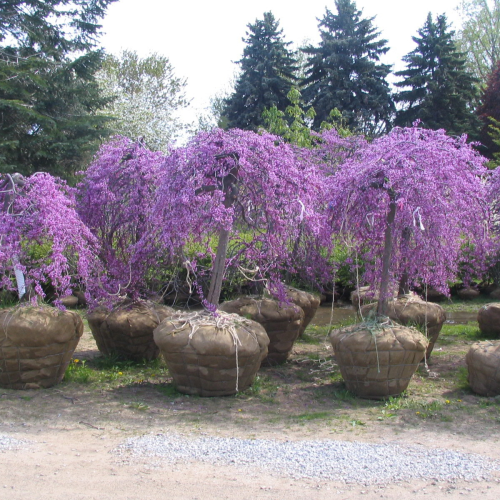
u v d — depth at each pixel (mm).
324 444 3742
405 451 3625
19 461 3430
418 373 5859
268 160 5090
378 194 4949
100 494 2984
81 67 15594
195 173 4793
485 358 4934
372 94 25062
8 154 13922
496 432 4090
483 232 6137
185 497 2951
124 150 6238
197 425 4242
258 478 3203
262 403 4859
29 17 14984
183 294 9266
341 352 5004
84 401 4820
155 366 6141
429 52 24750
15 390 5000
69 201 5078
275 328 6156
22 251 4969
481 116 24531
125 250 6254
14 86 14336
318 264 6137
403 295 6414
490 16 27734
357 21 26812
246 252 5816
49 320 4965
